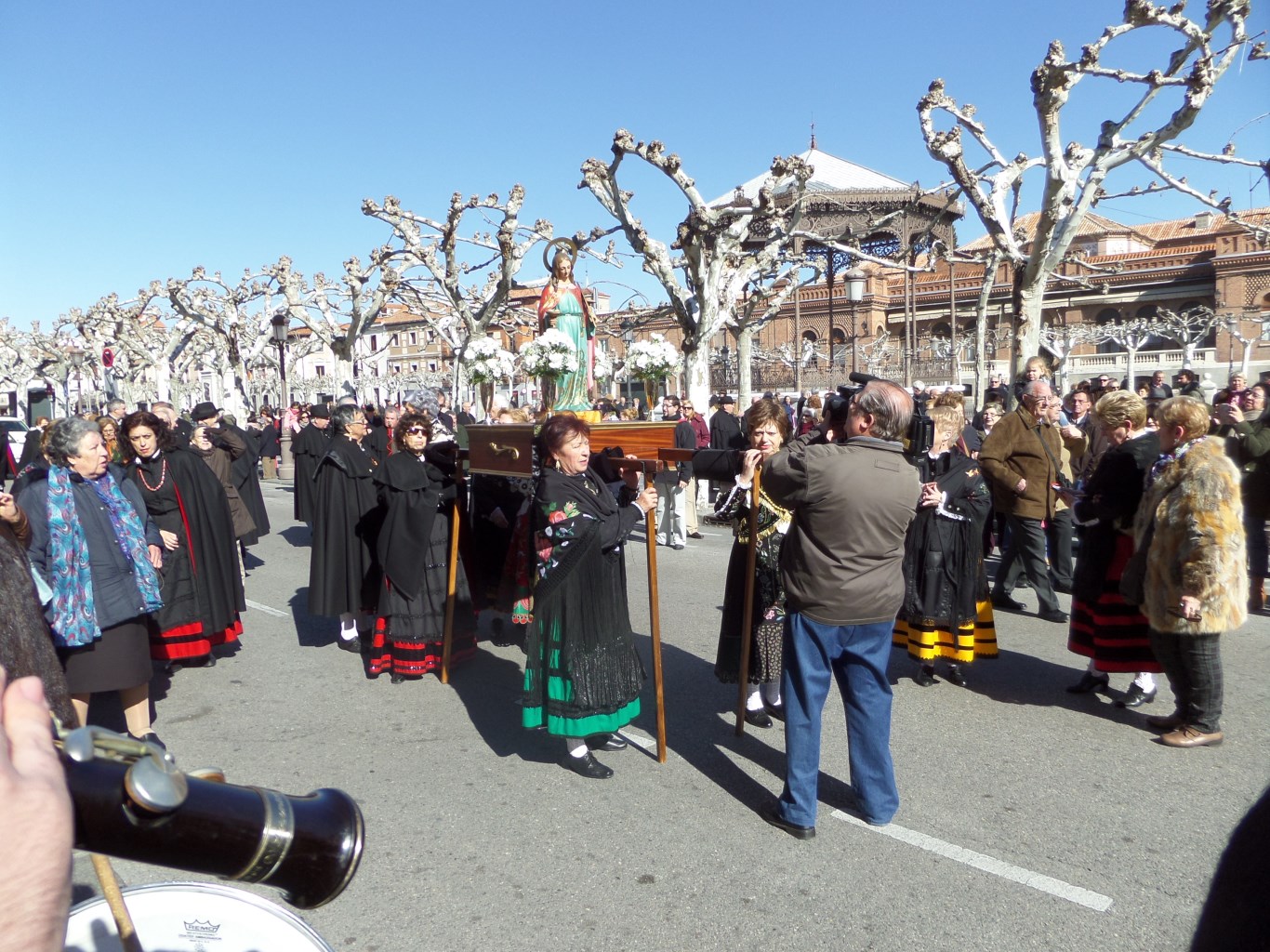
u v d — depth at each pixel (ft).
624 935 9.50
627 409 47.29
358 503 19.81
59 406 130.00
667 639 20.90
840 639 11.41
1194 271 128.26
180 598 18.19
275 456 66.08
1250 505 22.81
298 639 21.91
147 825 2.65
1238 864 2.23
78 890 6.22
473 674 18.80
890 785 11.74
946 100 34.60
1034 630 21.39
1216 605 13.53
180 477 18.28
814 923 9.68
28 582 5.07
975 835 11.56
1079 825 11.79
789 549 11.62
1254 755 13.94
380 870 10.87
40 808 2.19
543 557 13.17
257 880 2.99
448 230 59.62
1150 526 14.23
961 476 16.58
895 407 11.21
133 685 13.80
